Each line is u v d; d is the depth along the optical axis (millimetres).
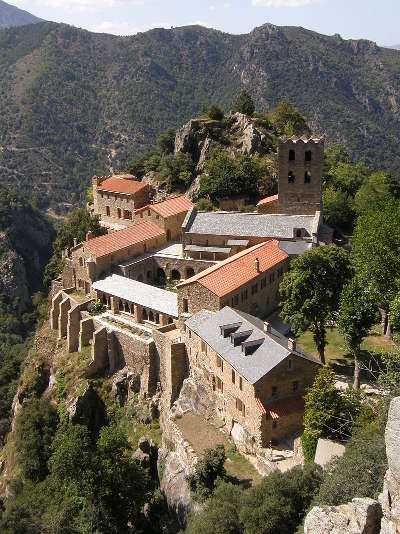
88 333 93000
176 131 168625
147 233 107375
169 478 67125
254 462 60719
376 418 50719
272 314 87500
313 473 48719
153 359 81688
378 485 39156
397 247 71875
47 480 75438
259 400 59594
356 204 127562
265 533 45906
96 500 66688
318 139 100688
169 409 75812
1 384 132625
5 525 67875
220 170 133375
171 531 63406
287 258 89812
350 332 62125
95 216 134625
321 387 54812
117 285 94500
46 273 138625
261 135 150625
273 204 111062
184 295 78250
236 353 64062
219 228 97812
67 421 84438
